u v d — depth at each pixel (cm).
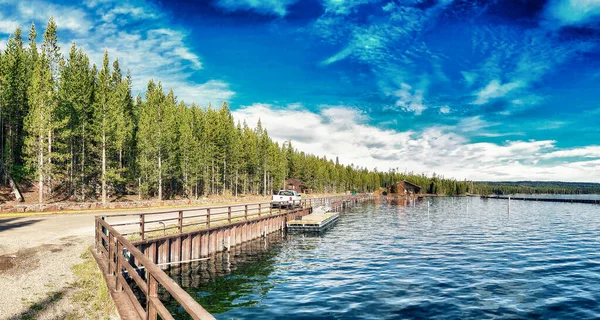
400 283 1669
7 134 5319
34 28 6656
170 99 8838
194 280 1702
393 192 16238
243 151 8825
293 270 1923
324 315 1247
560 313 1296
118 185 6194
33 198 4862
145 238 1738
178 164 6506
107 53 5606
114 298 812
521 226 4491
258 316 1230
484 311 1306
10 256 1373
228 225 2486
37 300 955
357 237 3253
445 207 8962
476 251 2550
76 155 5503
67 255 1414
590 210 8462
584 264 2141
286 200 4153
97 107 5062
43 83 4297
